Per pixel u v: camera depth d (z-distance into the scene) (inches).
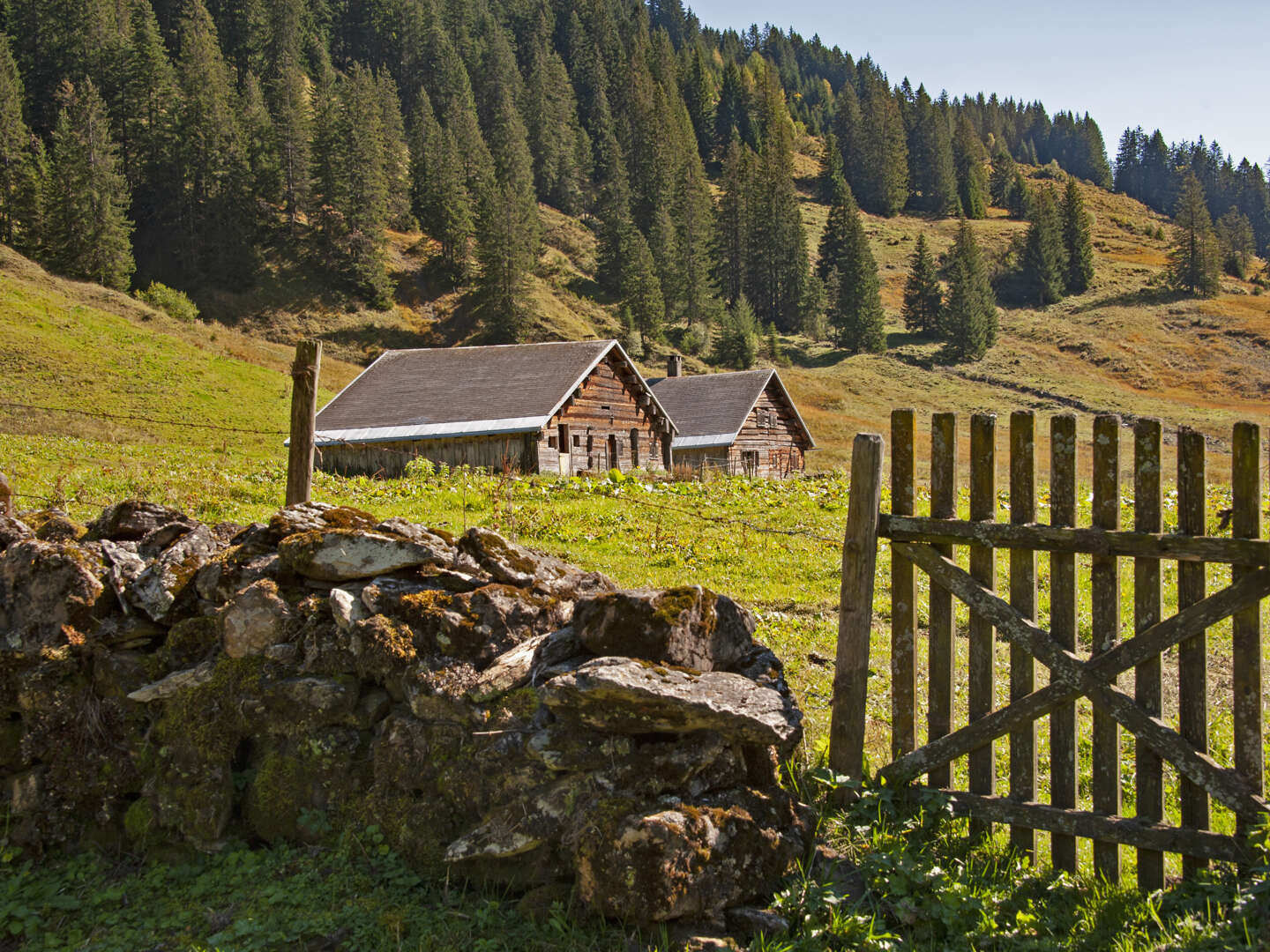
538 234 5472.4
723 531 641.6
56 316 2005.4
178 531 252.2
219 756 215.3
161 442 1465.3
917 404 4148.6
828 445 2896.2
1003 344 5536.4
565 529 632.4
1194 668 184.7
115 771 217.9
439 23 7721.5
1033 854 202.8
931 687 215.2
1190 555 182.5
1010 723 203.5
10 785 220.4
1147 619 190.7
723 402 1961.1
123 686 223.3
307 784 212.2
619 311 5027.1
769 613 427.8
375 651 211.5
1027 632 201.0
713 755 189.3
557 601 226.4
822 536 628.1
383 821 203.5
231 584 231.1
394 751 206.2
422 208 5516.7
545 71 7603.4
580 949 172.1
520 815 189.9
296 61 6441.9
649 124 6978.4
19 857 213.8
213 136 4694.9
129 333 2049.7
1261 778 178.2
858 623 217.8
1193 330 5625.0
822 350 5315.0
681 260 5472.4
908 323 5708.7
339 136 4734.3
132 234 4611.2
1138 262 7632.9
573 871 185.5
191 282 4360.2
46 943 185.8
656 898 172.6
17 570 227.6
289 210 4864.7
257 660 220.5
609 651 200.2
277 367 2439.7
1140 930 172.2
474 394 1438.2
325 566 224.4
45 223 3892.7
